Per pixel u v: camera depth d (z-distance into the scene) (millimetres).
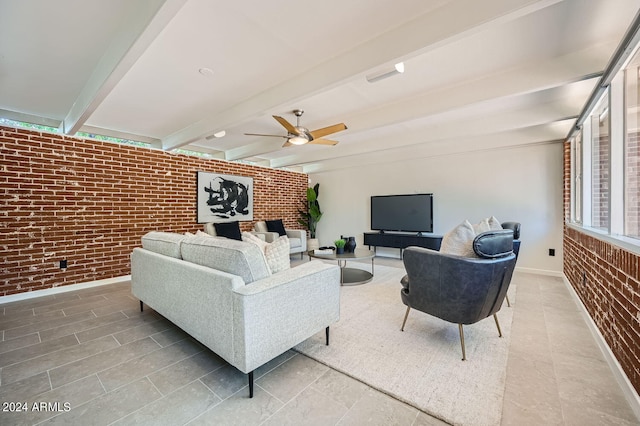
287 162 6223
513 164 4613
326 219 7234
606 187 2365
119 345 2121
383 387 1591
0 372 1761
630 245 1528
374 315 2672
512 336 2211
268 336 1609
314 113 3396
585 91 2838
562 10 1652
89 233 3787
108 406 1456
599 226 2596
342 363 1845
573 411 1399
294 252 5816
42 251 3412
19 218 3256
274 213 6660
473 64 2277
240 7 1600
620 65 1793
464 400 1478
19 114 3283
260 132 4172
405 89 2740
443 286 1927
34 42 1939
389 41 1849
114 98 2844
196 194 5066
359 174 6574
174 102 2949
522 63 2268
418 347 2051
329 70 2176
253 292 1537
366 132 4348
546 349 2008
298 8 1620
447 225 5285
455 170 5199
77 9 1636
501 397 1500
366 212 6480
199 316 1847
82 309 2895
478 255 1845
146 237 2803
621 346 1634
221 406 1456
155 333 2330
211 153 5629
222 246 1848
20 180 3260
